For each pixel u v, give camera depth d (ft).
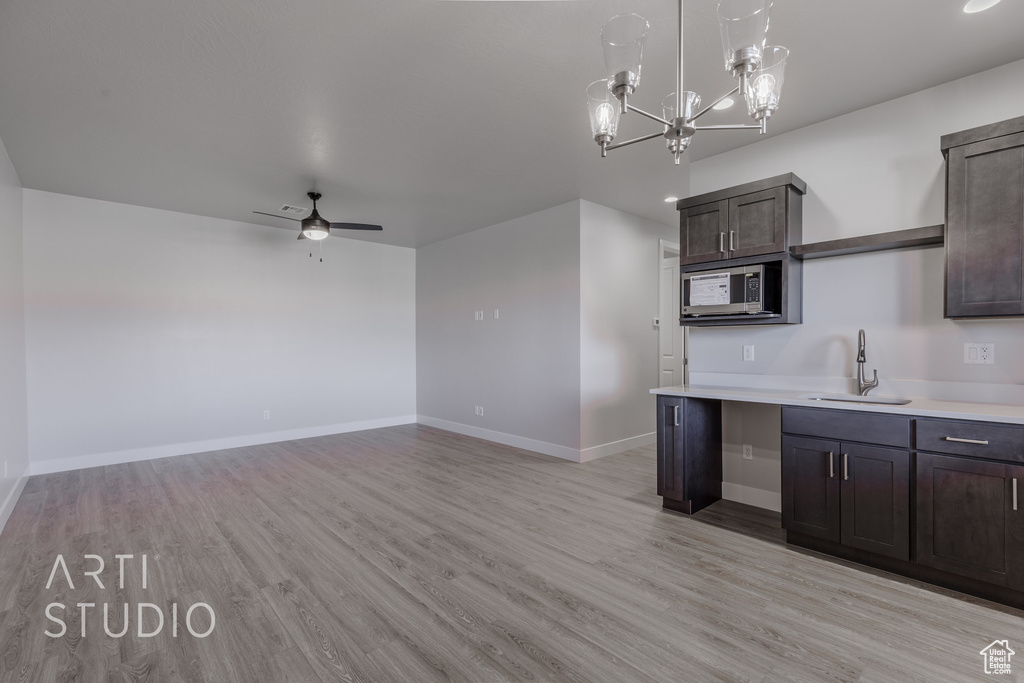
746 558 8.33
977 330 8.17
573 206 15.23
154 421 15.84
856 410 7.87
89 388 14.73
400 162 11.94
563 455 15.52
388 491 12.14
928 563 7.23
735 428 11.34
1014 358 7.82
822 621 6.44
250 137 10.45
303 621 6.57
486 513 10.59
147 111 9.22
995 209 7.26
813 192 10.04
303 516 10.44
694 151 11.32
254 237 17.98
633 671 5.51
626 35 4.56
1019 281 7.07
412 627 6.41
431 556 8.49
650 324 17.67
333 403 19.93
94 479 13.33
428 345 21.72
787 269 9.60
